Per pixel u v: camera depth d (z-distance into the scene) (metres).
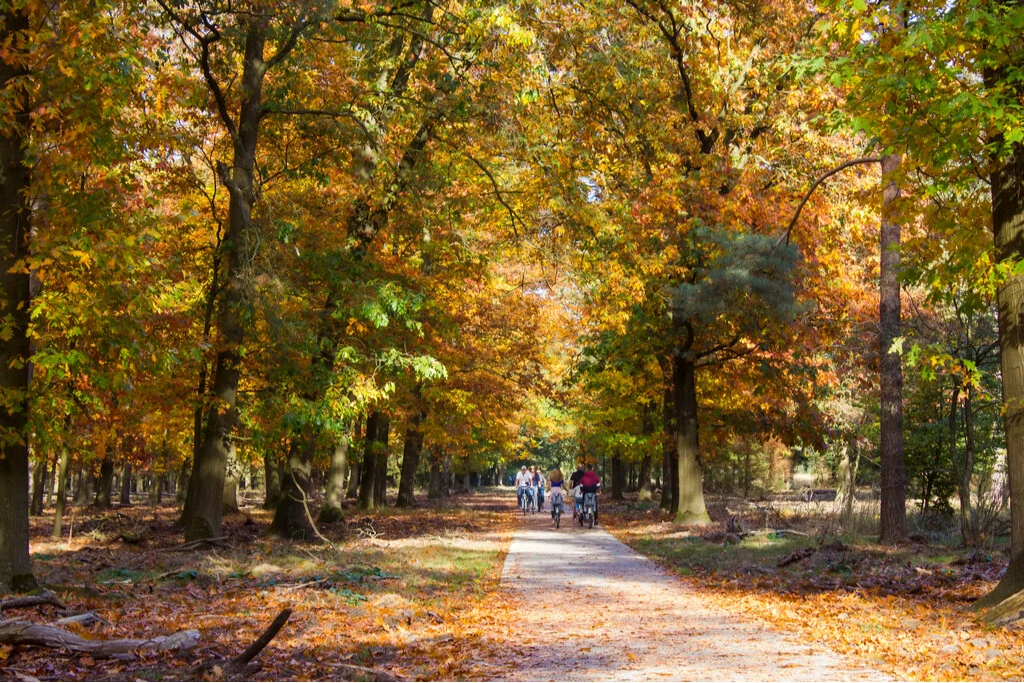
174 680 6.87
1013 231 9.95
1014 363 10.04
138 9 14.30
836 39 10.34
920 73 9.14
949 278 10.40
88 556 17.08
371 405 24.75
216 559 15.91
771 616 10.66
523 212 22.30
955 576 13.16
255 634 9.06
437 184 21.36
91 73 10.53
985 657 7.51
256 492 67.38
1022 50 9.12
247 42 18.86
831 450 38.47
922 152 9.69
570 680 7.26
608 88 20.38
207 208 21.98
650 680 7.17
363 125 19.22
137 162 15.70
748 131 26.52
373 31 19.45
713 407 32.38
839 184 25.50
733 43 25.41
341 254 20.00
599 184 25.47
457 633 9.71
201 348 15.25
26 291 11.18
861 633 9.03
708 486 51.19
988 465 21.73
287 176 21.30
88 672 7.06
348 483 55.69
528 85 17.73
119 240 11.07
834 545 17.36
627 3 23.53
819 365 28.14
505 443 46.62
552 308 35.72
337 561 16.45
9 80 10.64
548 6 18.38
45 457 18.55
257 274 18.03
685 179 24.52
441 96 19.95
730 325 25.80
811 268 24.62
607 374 34.88
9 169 10.99
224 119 18.52
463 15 17.58
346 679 7.24
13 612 9.35
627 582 14.90
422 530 27.00
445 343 28.98
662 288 24.17
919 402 23.62
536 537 25.20
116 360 11.64
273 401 19.23
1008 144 8.98
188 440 31.19
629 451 41.03
